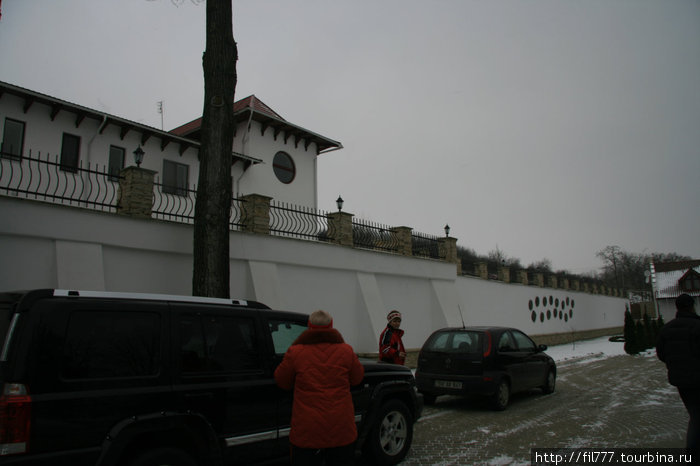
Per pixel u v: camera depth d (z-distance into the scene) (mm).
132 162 14586
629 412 8539
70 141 13539
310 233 13062
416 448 6336
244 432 4324
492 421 7973
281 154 19062
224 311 4559
